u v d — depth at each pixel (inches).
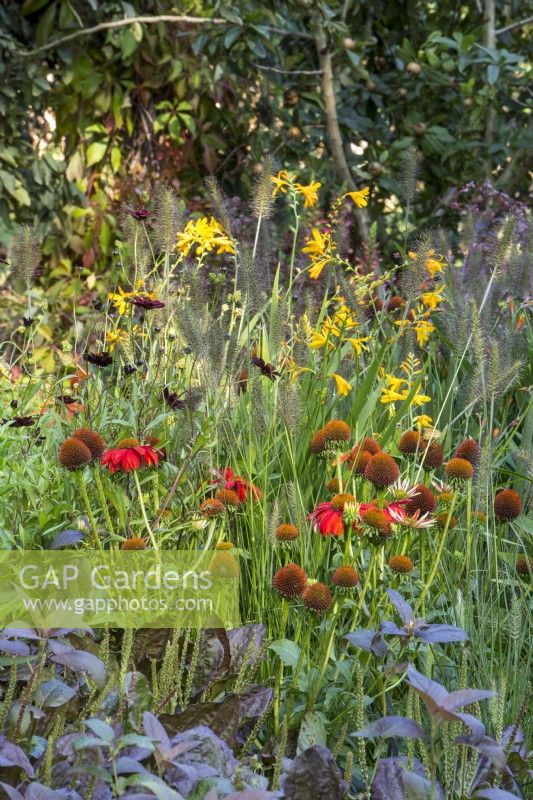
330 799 58.9
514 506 82.2
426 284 108.3
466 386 111.3
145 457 77.7
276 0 206.4
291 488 81.9
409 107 226.5
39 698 63.2
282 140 221.6
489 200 196.2
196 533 84.4
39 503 88.4
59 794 51.9
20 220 198.2
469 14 238.4
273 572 88.0
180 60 209.0
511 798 55.4
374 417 105.2
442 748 69.9
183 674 74.4
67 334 192.9
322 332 112.8
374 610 76.0
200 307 96.8
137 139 216.2
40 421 95.8
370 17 231.0
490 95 215.8
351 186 212.8
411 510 78.6
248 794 52.7
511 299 120.0
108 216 207.2
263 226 119.0
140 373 101.0
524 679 75.1
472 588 85.1
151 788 50.8
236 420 98.7
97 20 198.8
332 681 76.7
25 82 192.5
